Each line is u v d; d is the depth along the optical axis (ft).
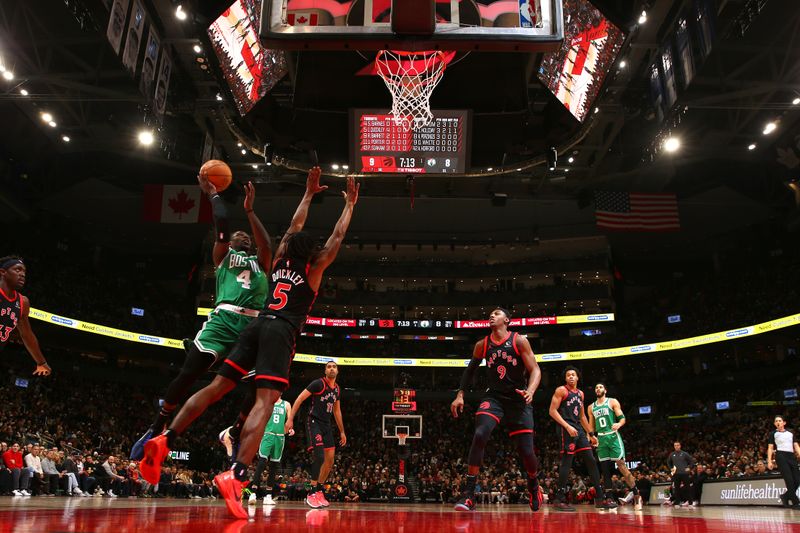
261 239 16.88
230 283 17.11
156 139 91.35
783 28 74.13
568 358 142.20
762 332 118.21
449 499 101.50
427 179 105.29
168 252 150.30
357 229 152.66
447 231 154.51
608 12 54.60
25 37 78.02
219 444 120.67
